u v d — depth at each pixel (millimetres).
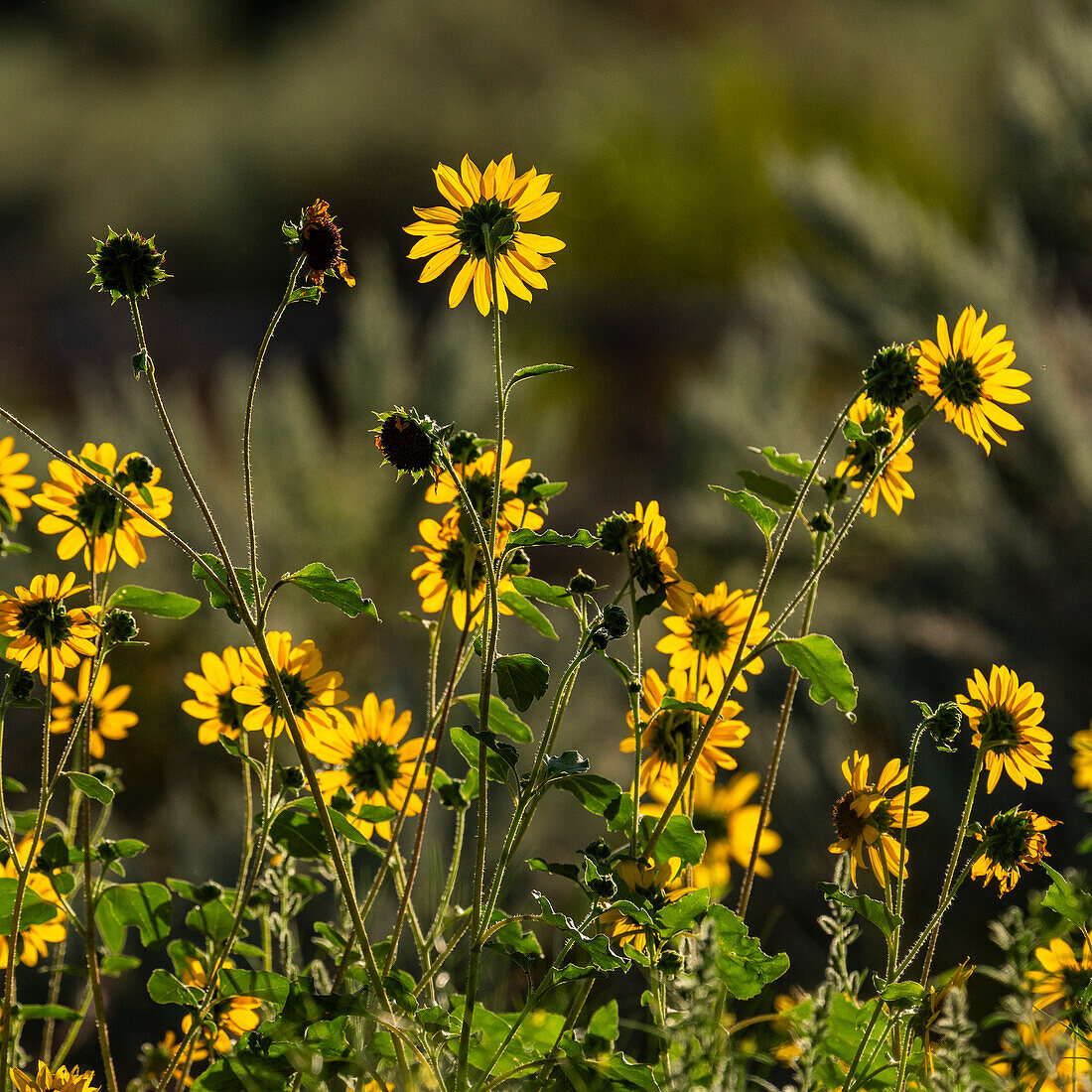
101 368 18875
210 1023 4965
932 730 4938
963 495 9445
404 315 17531
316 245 4836
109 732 5070
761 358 14016
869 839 4965
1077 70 12906
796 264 12602
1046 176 12977
